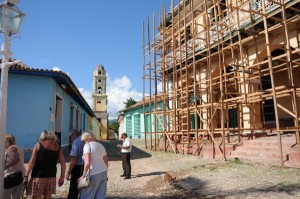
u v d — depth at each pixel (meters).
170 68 19.27
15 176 5.11
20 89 13.24
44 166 4.68
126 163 9.37
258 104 14.38
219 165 10.52
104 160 5.19
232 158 11.50
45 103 13.51
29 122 13.14
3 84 4.75
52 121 14.07
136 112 34.47
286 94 10.77
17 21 4.97
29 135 13.05
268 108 15.80
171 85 20.86
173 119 17.98
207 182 7.91
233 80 14.85
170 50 20.73
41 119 13.32
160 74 20.33
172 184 8.00
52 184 4.74
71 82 15.48
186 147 15.16
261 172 8.65
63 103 17.22
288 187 6.70
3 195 4.59
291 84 10.17
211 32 16.42
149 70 19.92
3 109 4.66
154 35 19.69
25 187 4.75
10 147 5.17
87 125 33.06
